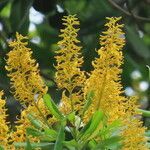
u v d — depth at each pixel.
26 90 0.96
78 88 1.05
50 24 2.00
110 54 0.95
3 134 0.92
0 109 0.93
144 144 0.95
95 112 0.93
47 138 0.95
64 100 0.97
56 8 1.97
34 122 0.96
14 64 0.96
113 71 0.95
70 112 0.96
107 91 0.95
